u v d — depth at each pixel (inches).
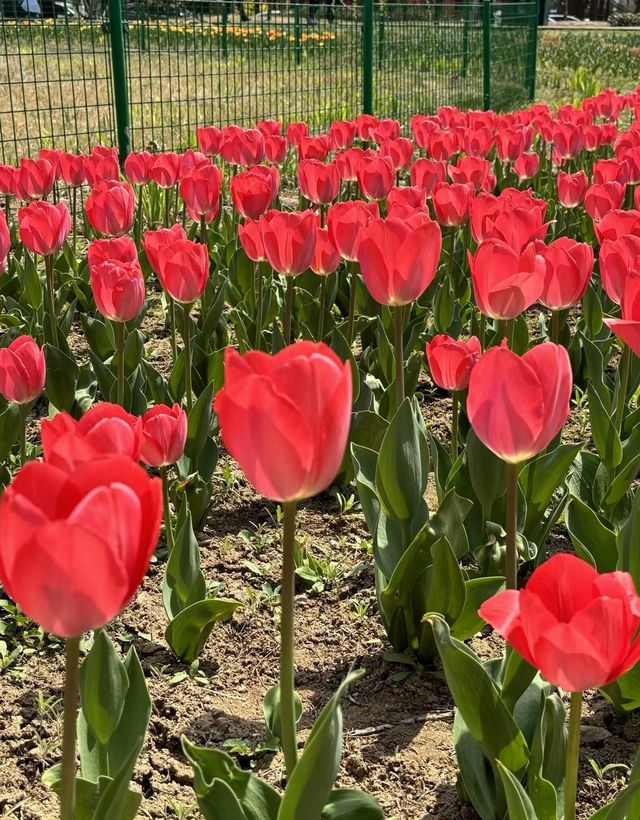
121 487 44.7
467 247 251.4
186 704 105.7
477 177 236.1
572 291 125.4
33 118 566.6
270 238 149.5
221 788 64.2
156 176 253.8
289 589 62.6
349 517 146.8
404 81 590.2
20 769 96.6
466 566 130.5
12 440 139.6
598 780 93.5
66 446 50.8
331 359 52.2
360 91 629.3
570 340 191.2
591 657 51.2
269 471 52.5
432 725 102.7
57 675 111.2
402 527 108.4
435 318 198.8
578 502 108.5
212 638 118.1
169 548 124.0
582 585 53.9
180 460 142.9
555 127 331.0
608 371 209.5
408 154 260.4
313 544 139.7
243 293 228.1
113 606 46.7
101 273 129.5
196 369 169.2
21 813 90.5
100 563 44.7
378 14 589.0
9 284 230.1
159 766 97.3
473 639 116.9
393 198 183.5
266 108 642.2
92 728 75.9
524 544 118.4
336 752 62.5
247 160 254.1
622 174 244.2
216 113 620.7
